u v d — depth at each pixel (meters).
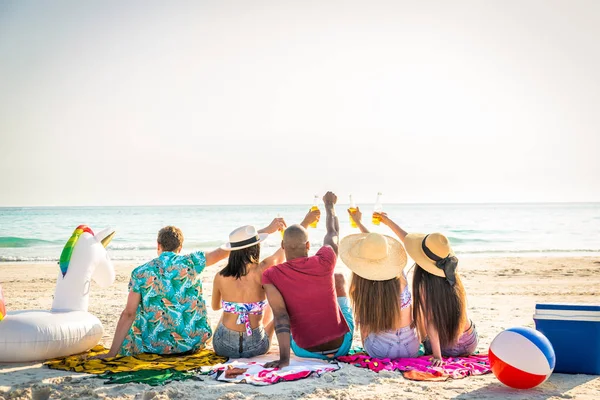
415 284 5.75
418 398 4.61
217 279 5.88
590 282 14.21
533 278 15.01
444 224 51.53
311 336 5.62
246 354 5.81
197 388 4.77
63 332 5.65
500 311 9.96
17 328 5.50
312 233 37.25
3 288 13.18
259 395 4.60
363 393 4.70
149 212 82.19
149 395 4.62
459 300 5.62
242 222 59.25
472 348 5.96
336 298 5.80
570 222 52.12
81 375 5.13
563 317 5.46
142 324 5.88
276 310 5.51
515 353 4.78
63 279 6.16
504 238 35.47
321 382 4.98
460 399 4.60
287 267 5.58
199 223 57.81
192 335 5.89
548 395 4.75
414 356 5.83
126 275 15.95
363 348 6.00
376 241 5.70
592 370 5.41
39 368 5.42
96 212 81.88
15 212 83.25
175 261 5.88
